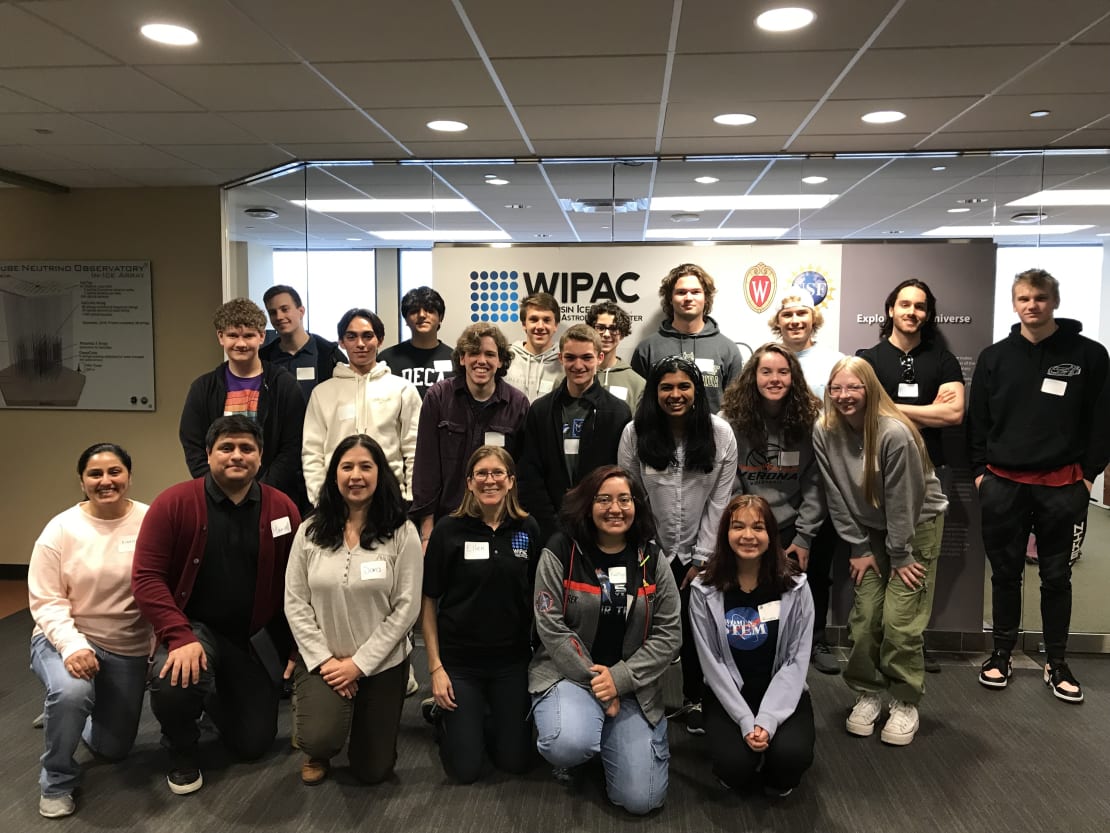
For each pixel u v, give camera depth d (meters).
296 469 3.09
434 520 2.94
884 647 2.71
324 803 2.32
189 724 2.37
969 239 3.64
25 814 2.27
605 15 2.39
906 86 3.05
